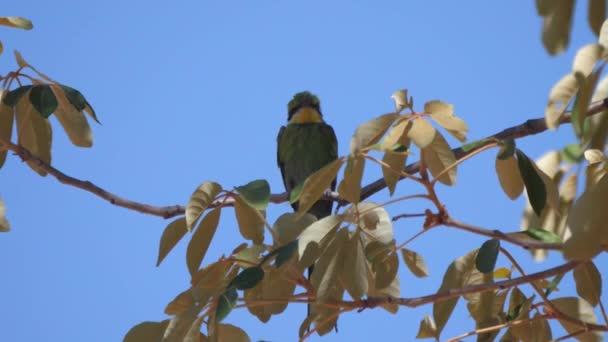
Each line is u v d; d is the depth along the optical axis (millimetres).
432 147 5559
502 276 6879
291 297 6215
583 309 6348
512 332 6656
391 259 6227
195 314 5770
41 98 6949
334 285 5781
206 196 5922
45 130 7898
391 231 5961
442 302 6109
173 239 6047
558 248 5605
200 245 6148
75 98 7367
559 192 5883
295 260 6156
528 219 6086
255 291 6645
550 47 4047
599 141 4980
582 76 4176
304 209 5547
